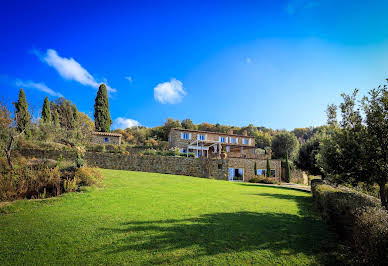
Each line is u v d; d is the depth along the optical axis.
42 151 21.86
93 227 6.34
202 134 41.44
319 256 4.73
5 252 4.77
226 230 6.23
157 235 5.75
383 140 6.27
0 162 13.68
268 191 15.83
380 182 6.52
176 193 11.88
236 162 29.86
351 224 5.34
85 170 13.01
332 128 7.72
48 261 4.39
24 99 32.06
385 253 3.40
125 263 4.31
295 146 43.53
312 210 9.52
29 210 8.23
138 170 23.52
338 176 7.24
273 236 5.89
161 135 58.53
